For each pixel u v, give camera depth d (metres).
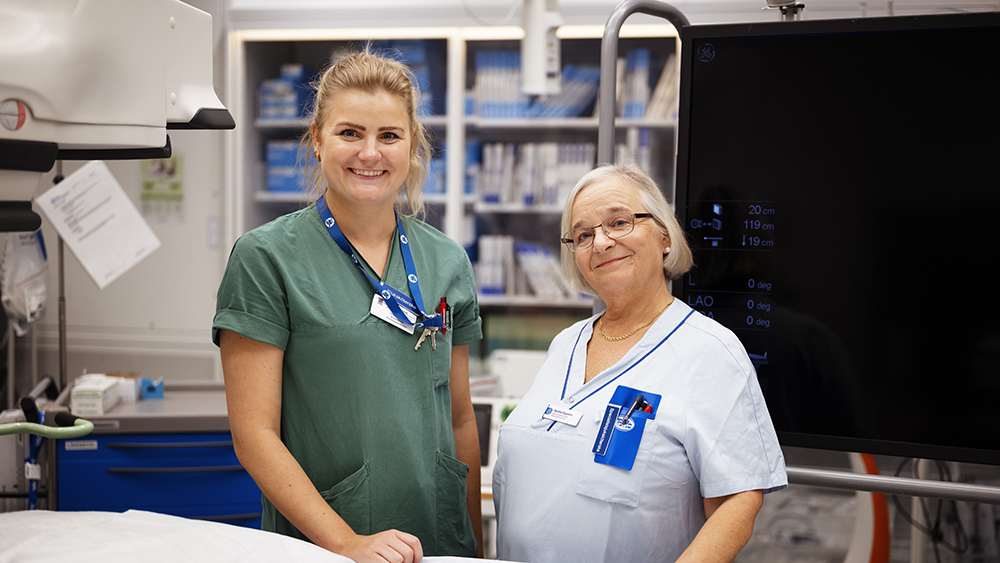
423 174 1.45
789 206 1.48
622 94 3.40
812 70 1.45
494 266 3.59
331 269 1.30
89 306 3.46
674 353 1.24
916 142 1.39
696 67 1.54
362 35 3.32
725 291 1.54
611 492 1.18
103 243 2.37
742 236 1.52
